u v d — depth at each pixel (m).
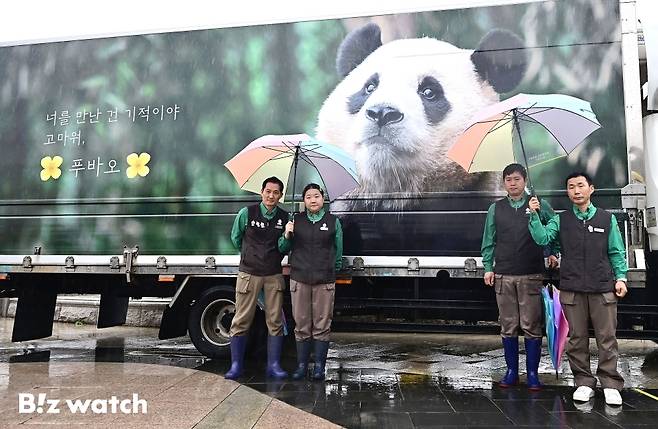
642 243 4.71
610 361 4.11
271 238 5.00
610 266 4.14
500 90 5.08
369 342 7.81
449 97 5.16
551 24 5.06
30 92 6.07
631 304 5.16
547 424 3.63
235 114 5.60
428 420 3.73
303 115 5.45
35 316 6.42
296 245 4.93
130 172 5.75
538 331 4.54
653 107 4.95
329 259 4.87
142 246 5.66
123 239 5.71
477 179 5.06
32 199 5.93
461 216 5.07
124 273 5.64
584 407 4.04
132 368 5.50
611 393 4.09
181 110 5.72
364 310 5.78
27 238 5.90
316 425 3.58
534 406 4.07
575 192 4.18
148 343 7.64
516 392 4.51
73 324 10.37
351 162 4.86
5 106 6.10
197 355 6.48
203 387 4.62
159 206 5.66
